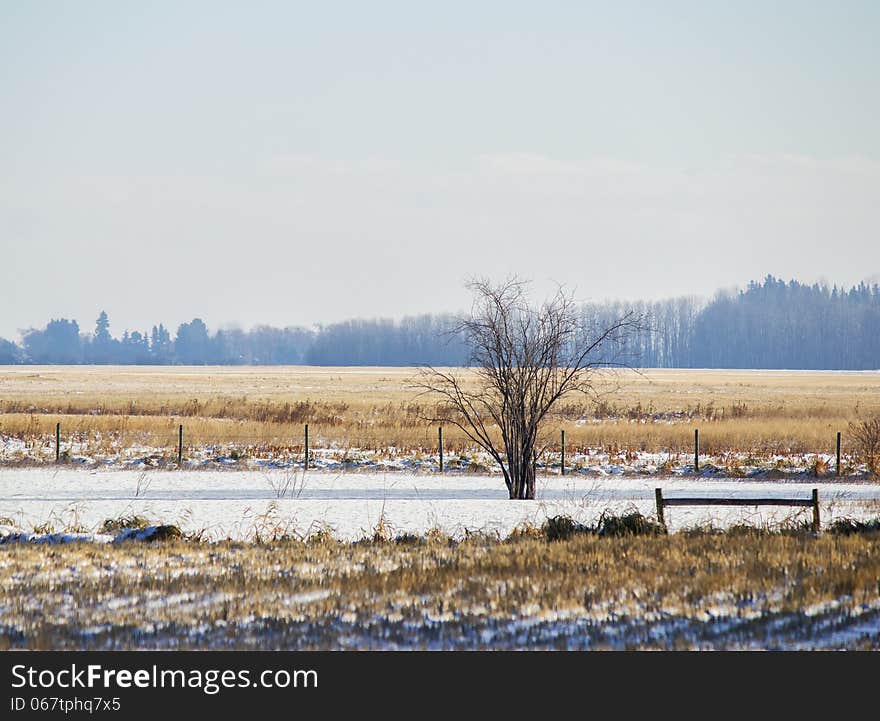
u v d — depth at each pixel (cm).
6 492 9525
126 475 11075
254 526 7081
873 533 6594
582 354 9625
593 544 6100
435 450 13675
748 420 18288
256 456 13038
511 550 5938
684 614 4316
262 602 4550
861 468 11775
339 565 5525
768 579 4925
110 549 6059
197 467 12031
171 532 6706
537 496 9481
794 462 12438
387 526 6969
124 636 4022
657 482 10862
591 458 12912
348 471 11775
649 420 19550
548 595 4644
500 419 9512
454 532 6912
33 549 6075
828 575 4959
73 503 8538
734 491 9806
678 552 5722
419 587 4878
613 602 4541
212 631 4109
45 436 14888
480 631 4094
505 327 9531
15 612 4381
